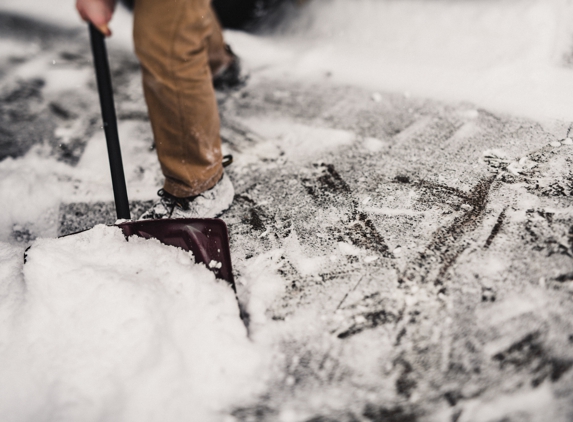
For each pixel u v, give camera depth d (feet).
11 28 13.70
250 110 9.04
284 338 5.84
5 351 5.60
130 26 12.91
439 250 6.23
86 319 5.64
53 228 7.41
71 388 5.36
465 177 6.92
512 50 8.43
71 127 9.14
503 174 6.82
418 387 5.37
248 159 8.04
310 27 10.69
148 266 6.08
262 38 11.21
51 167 8.30
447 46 9.01
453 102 8.14
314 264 6.39
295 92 9.29
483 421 5.12
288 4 11.43
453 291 5.88
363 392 5.41
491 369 5.34
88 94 10.00
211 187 7.00
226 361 5.63
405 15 9.67
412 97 8.50
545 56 8.17
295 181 7.50
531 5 8.57
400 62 9.22
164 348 5.55
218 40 8.46
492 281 5.86
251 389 5.52
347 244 6.51
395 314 5.83
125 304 5.67
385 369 5.51
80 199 7.76
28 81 10.56
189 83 6.30
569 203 6.31
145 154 8.38
